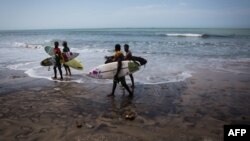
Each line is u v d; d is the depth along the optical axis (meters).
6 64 14.16
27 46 28.69
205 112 6.09
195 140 4.58
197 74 10.88
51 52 12.32
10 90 8.28
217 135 4.79
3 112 6.11
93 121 5.52
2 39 50.66
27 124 5.34
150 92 8.02
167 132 4.93
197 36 50.72
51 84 9.15
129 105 6.70
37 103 6.85
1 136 4.75
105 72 8.26
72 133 4.88
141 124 5.34
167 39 41.78
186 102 6.92
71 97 7.46
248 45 26.80
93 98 7.36
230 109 6.29
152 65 13.52
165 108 6.42
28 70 12.07
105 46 28.20
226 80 9.63
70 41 39.31
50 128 5.13
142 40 39.84
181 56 17.69
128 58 8.35
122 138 4.65
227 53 19.41
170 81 9.54
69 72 10.86
